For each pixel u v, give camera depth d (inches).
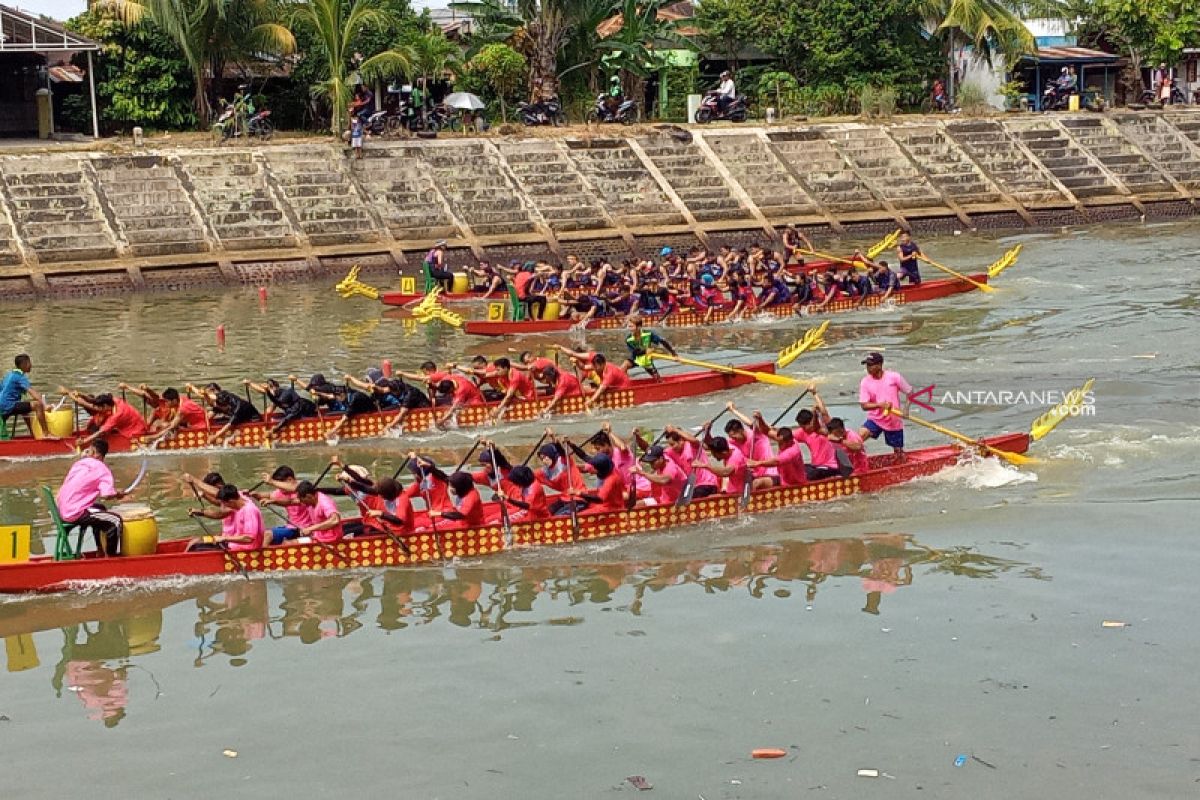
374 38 1983.3
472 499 633.6
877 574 603.2
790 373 1011.9
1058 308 1267.2
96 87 1884.8
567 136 1879.9
